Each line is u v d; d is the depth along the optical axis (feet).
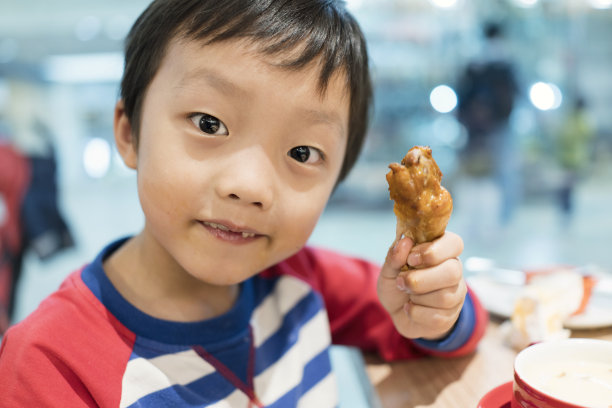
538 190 6.98
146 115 1.17
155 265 1.30
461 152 6.82
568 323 1.50
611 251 5.75
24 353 1.12
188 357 1.26
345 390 3.19
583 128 6.85
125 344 1.20
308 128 1.13
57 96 6.46
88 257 5.75
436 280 1.12
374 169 7.60
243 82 1.07
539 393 0.91
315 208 1.21
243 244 1.16
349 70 1.19
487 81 6.36
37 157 4.25
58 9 6.55
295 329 1.47
